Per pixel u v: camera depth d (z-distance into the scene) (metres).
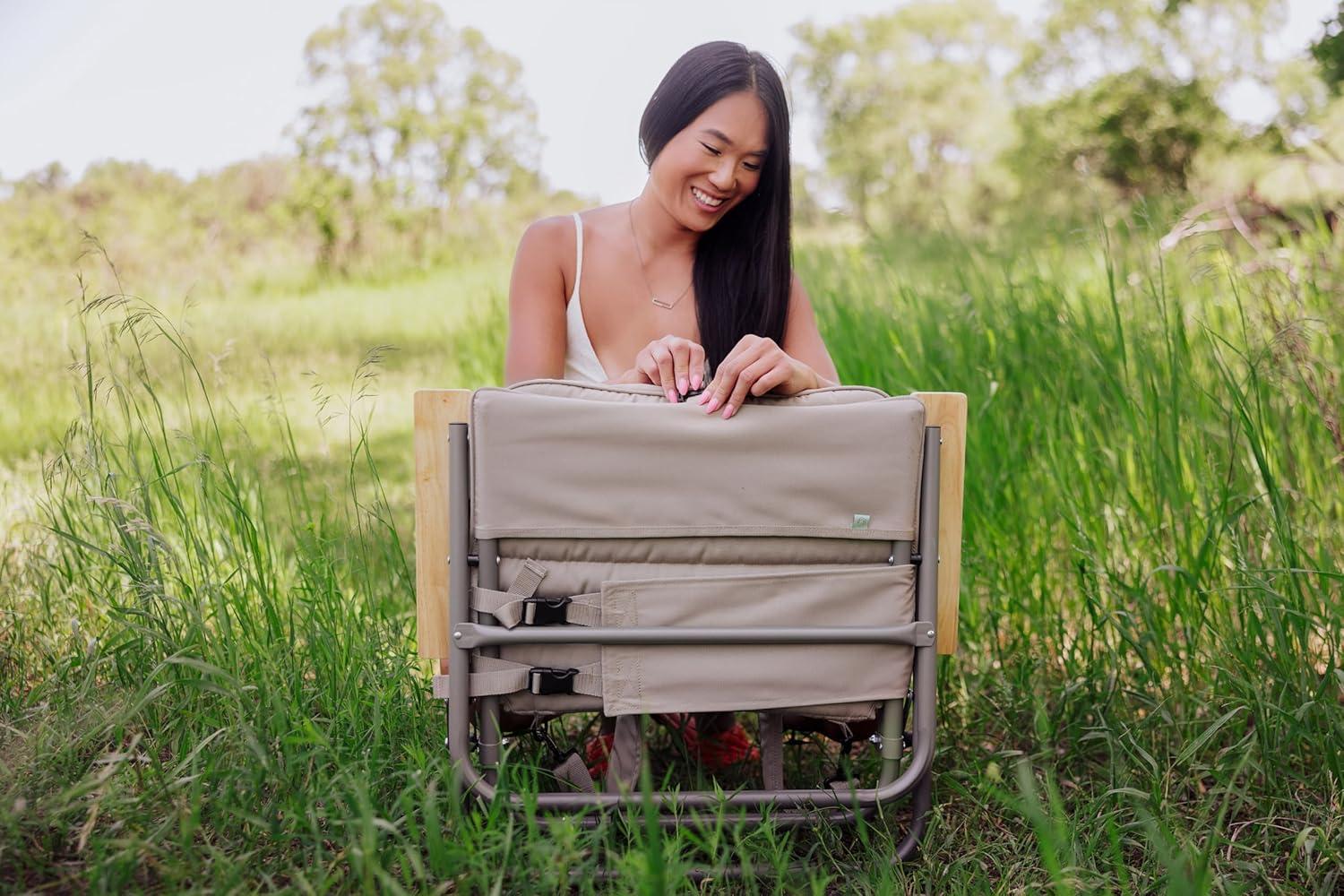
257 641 2.20
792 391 1.83
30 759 1.88
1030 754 2.40
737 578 1.77
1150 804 2.03
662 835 1.76
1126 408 2.95
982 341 3.78
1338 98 9.74
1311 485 2.77
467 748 1.78
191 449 3.24
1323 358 2.86
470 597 1.78
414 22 23.38
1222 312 3.19
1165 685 2.66
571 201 25.55
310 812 1.72
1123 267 3.58
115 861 1.57
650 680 1.77
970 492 3.05
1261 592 2.31
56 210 16.31
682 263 2.30
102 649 2.19
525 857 1.73
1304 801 2.08
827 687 1.80
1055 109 21.67
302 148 22.42
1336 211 3.71
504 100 24.27
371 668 2.21
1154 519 2.77
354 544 2.82
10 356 6.11
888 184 31.86
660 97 2.20
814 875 1.72
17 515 3.18
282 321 9.94
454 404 1.83
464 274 13.63
